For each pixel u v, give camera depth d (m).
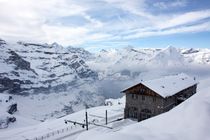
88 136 22.72
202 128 15.62
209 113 17.34
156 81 57.88
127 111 57.19
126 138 15.22
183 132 15.91
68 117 65.06
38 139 45.69
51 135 47.28
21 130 57.28
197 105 18.77
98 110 71.62
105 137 16.00
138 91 55.12
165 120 18.80
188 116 17.84
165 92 51.91
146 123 19.52
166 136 15.59
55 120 64.94
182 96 60.00
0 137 51.78
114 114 64.12
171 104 54.81
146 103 53.72
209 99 21.34
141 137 15.61
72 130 49.47
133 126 19.12
